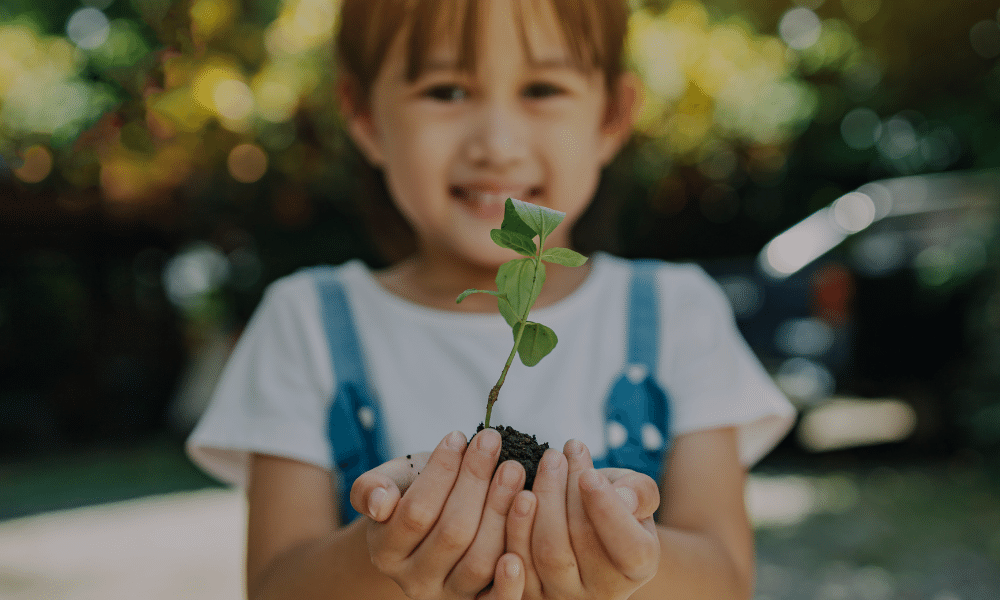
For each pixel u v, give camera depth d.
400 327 1.59
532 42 1.41
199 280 9.57
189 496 5.93
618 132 1.71
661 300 1.65
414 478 1.06
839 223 6.23
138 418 9.32
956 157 7.29
